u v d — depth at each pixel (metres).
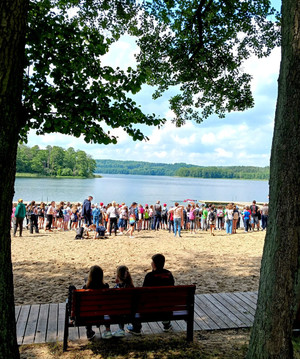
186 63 8.70
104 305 3.92
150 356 3.95
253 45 8.64
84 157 166.88
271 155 3.28
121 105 5.49
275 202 3.16
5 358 3.05
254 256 10.80
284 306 3.12
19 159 148.38
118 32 8.54
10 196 3.06
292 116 3.03
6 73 2.91
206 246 12.72
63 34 5.39
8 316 3.12
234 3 7.97
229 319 5.16
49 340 4.32
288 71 3.08
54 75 5.27
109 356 3.94
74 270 8.56
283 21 3.21
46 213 18.23
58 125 4.96
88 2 7.76
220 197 70.88
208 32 8.54
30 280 7.61
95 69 5.54
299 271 3.23
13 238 14.16
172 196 65.94
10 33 2.90
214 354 4.01
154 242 13.55
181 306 4.23
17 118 3.06
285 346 3.15
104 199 51.88
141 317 4.07
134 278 7.84
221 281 7.71
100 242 13.27
